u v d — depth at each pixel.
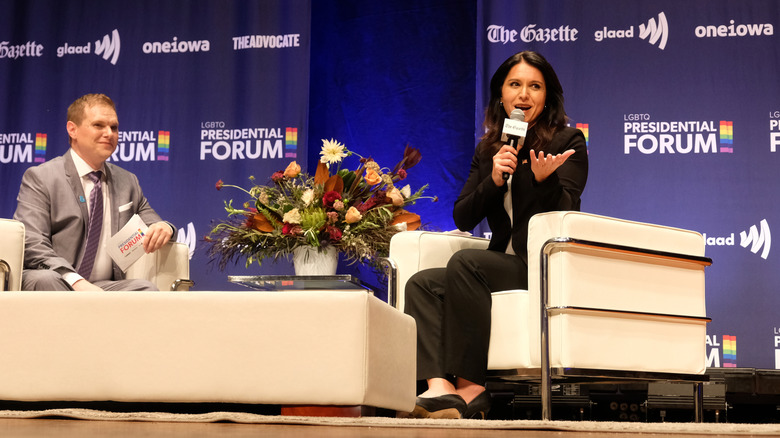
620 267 3.86
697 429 2.62
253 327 2.88
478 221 4.50
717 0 6.48
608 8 6.56
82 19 7.20
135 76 7.09
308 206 5.20
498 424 2.76
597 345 3.74
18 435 1.92
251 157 6.89
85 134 5.41
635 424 2.81
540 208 4.24
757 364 6.11
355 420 2.67
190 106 7.00
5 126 7.16
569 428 2.70
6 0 7.29
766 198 6.25
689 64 6.46
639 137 6.44
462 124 7.11
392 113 7.20
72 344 2.99
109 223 5.47
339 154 5.36
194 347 2.91
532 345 3.82
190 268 6.79
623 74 6.50
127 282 5.05
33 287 4.69
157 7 7.14
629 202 6.39
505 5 6.59
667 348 3.97
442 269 4.34
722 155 6.34
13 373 3.02
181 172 6.94
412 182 7.09
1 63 7.22
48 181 5.34
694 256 4.07
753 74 6.39
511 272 4.17
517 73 4.57
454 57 7.18
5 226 4.21
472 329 4.02
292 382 2.83
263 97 6.92
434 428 2.65
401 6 7.29
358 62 7.29
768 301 6.16
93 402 3.06
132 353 2.95
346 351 2.81
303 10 6.95
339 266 6.88
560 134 4.54
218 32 7.04
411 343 3.35
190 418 2.64
